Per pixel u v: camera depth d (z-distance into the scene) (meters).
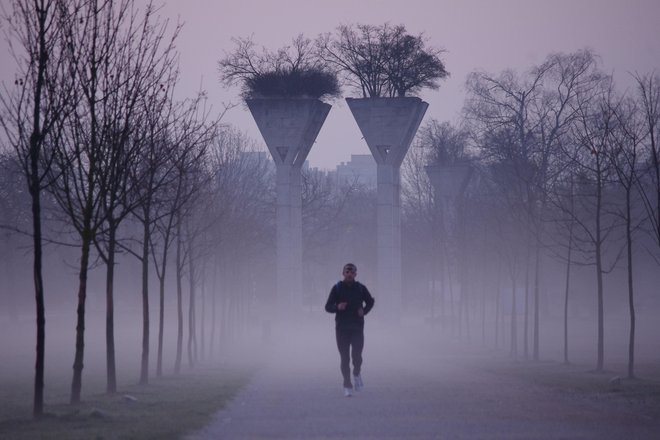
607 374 105.81
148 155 100.00
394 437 49.50
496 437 48.94
